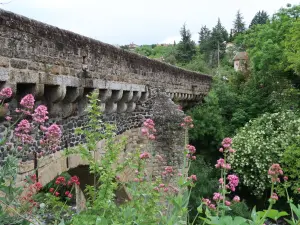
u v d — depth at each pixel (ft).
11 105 18.16
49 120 21.89
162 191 14.74
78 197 35.70
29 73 18.54
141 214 11.90
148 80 40.60
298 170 52.06
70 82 22.82
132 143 38.37
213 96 68.90
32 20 18.84
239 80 81.25
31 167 19.07
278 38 71.92
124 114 36.50
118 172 15.06
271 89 73.05
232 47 171.83
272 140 58.95
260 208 61.87
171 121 38.29
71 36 23.15
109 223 11.04
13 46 17.30
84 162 26.03
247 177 60.34
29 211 12.07
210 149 64.39
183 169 13.38
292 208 7.00
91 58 26.08
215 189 47.67
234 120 69.77
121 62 32.40
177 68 53.78
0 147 16.81
